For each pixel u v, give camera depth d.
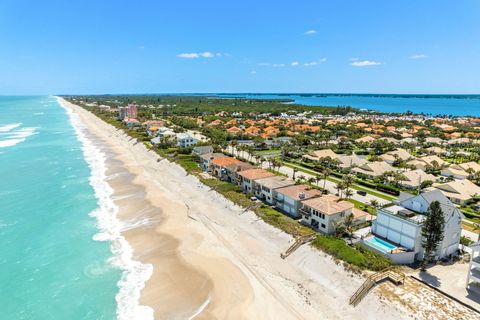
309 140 141.38
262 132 159.25
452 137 153.38
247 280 44.06
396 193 74.81
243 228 58.44
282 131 159.25
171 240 54.97
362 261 43.28
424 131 169.75
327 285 41.81
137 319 37.09
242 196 70.44
